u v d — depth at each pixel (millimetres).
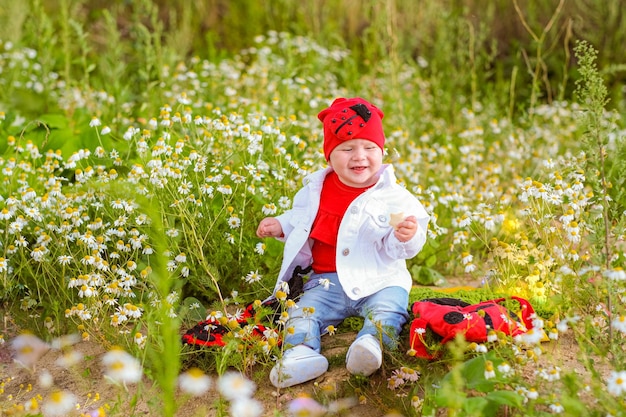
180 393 2875
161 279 2619
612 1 7562
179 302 3482
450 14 7906
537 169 5012
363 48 8305
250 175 3990
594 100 3055
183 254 3344
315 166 4352
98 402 2861
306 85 6582
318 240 3268
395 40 6777
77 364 3121
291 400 2801
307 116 5734
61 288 3381
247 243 3748
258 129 4477
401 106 6055
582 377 2654
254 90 6121
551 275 3275
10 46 6723
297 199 3377
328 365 2990
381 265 3162
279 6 8812
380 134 3168
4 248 3578
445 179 4984
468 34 7758
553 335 2664
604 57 7477
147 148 3820
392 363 2938
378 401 2754
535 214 3516
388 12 6836
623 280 2910
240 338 2895
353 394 2820
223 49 8062
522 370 2646
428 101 6824
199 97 5855
